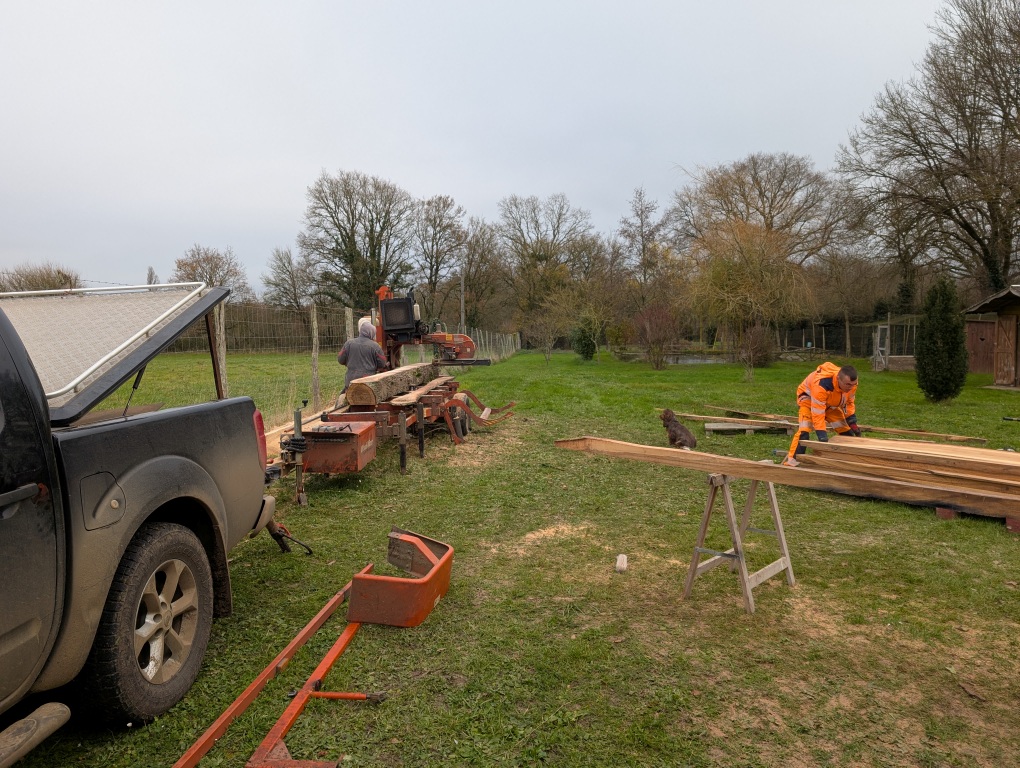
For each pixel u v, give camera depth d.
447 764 2.60
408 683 3.18
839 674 3.31
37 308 3.41
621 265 47.59
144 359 2.93
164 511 3.24
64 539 2.38
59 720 2.29
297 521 5.93
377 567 4.75
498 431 11.08
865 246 28.08
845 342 39.66
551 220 53.34
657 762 2.62
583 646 3.55
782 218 34.50
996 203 22.72
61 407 2.52
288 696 3.03
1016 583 4.51
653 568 4.79
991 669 3.38
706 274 26.50
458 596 4.25
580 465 8.37
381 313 11.33
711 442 10.05
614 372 28.41
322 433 6.35
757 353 30.91
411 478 7.59
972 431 10.83
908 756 2.68
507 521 5.97
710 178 29.20
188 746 2.69
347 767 2.57
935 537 5.53
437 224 45.56
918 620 3.92
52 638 2.33
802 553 5.12
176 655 3.05
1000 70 21.81
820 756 2.67
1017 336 20.12
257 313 11.16
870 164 25.64
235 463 3.69
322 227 40.91
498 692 3.11
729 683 3.21
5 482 2.15
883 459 3.88
